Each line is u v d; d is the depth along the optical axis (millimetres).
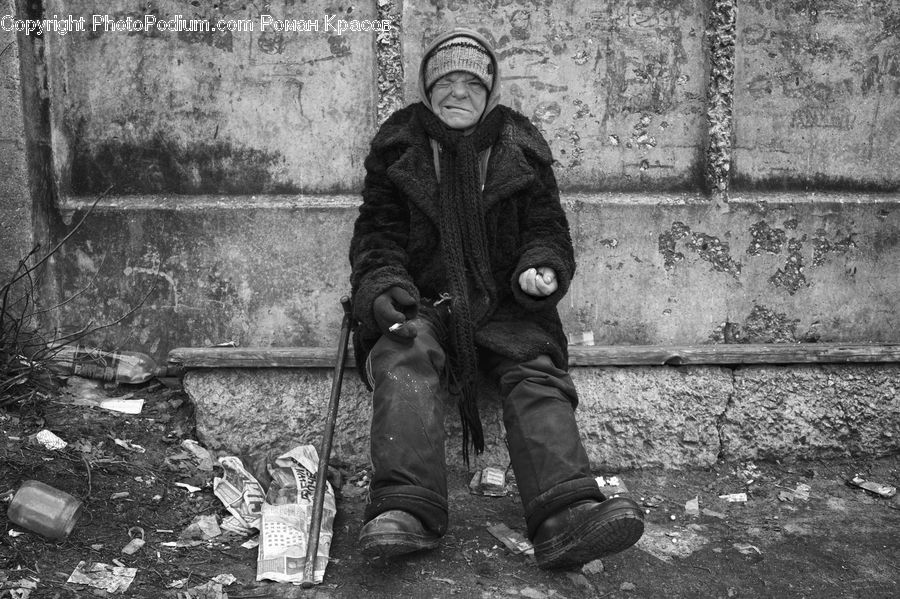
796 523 2820
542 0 3113
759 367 3186
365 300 2494
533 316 2750
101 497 2598
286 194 3172
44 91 3076
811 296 3293
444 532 2439
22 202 3049
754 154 3258
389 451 2365
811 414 3205
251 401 3023
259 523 2623
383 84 3086
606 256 3199
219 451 3008
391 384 2441
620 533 2213
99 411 3012
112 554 2375
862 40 3258
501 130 2801
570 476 2393
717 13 3135
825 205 3254
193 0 3068
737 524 2803
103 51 3088
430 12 3094
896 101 3301
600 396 3107
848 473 3184
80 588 2211
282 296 3162
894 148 3326
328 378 3047
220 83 3109
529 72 3145
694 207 3197
